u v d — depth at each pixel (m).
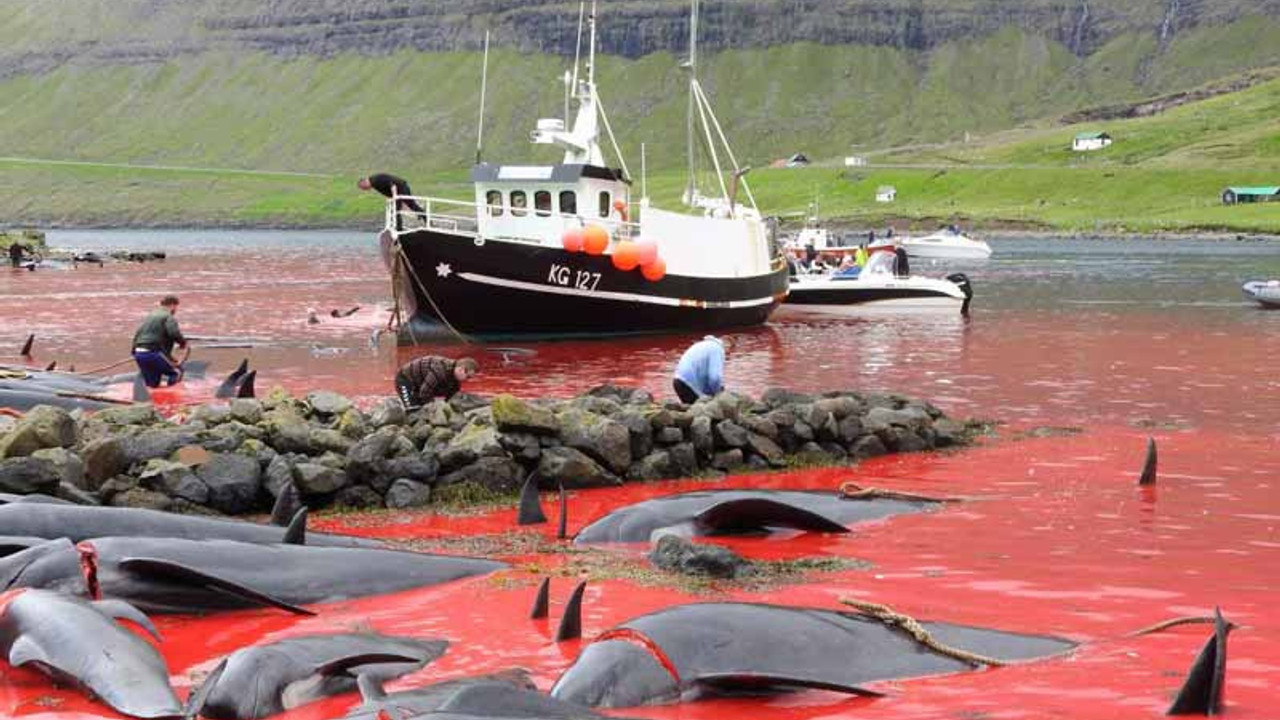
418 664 13.94
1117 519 21.39
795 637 13.58
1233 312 72.12
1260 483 24.33
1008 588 17.20
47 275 113.88
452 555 18.95
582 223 57.28
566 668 13.58
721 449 26.75
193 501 22.23
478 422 25.61
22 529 17.55
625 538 19.98
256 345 54.47
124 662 13.05
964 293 76.00
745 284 63.91
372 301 83.06
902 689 13.26
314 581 16.84
